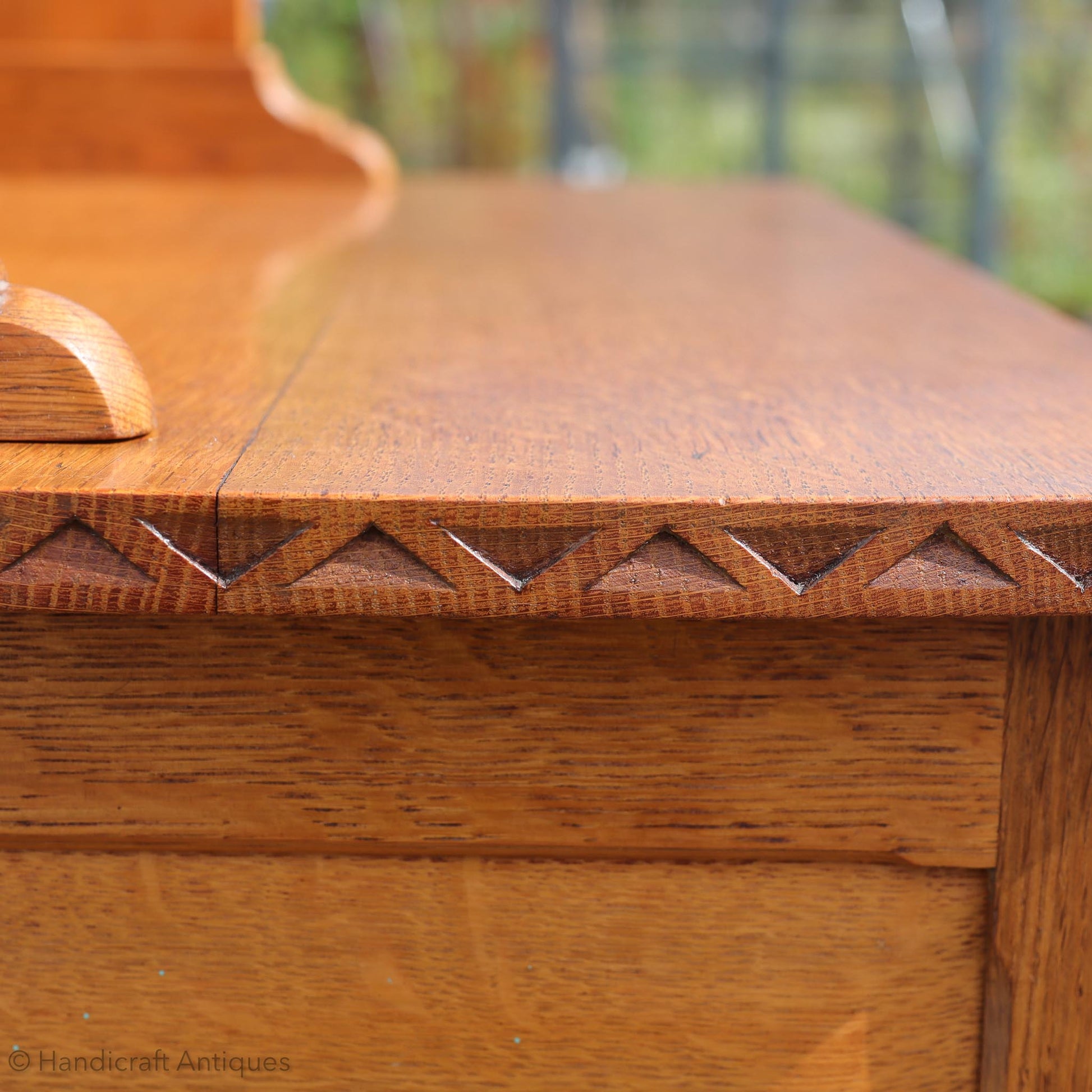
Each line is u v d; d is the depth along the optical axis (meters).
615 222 1.45
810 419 0.69
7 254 1.10
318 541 0.62
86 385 0.66
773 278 1.01
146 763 0.67
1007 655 0.66
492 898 0.69
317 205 1.58
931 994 0.69
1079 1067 0.68
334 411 0.70
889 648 0.66
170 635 0.67
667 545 0.62
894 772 0.67
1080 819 0.67
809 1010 0.69
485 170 8.56
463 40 8.37
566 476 0.64
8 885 0.69
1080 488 0.62
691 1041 0.69
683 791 0.67
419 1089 0.70
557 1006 0.69
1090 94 8.66
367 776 0.67
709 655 0.66
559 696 0.67
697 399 0.72
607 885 0.68
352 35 8.26
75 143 1.87
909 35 7.74
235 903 0.69
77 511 0.62
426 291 0.94
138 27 1.86
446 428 0.68
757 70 7.77
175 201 1.58
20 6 1.86
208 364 0.76
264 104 1.86
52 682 0.67
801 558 0.62
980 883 0.68
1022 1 8.48
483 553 0.62
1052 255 8.87
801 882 0.68
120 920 0.69
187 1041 0.70
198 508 0.62
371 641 0.67
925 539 0.62
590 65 7.69
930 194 7.97
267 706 0.67
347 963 0.69
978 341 0.80
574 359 0.78
